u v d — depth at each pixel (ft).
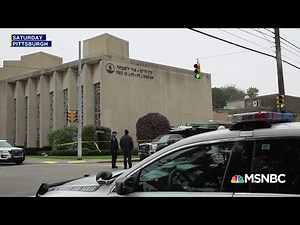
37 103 140.56
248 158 9.84
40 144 132.36
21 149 71.41
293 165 9.30
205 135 10.78
